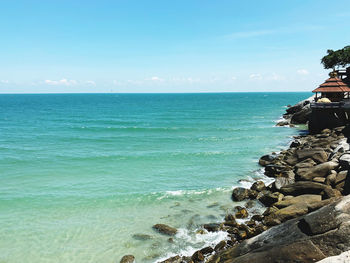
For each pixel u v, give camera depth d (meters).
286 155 22.53
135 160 23.81
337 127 29.44
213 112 82.12
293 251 6.96
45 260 10.01
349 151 15.65
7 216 13.37
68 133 39.84
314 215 8.05
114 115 73.38
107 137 36.34
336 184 13.20
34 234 11.75
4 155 25.61
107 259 10.02
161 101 172.38
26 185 17.62
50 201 15.10
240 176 19.12
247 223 11.66
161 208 14.13
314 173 15.23
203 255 9.75
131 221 12.79
